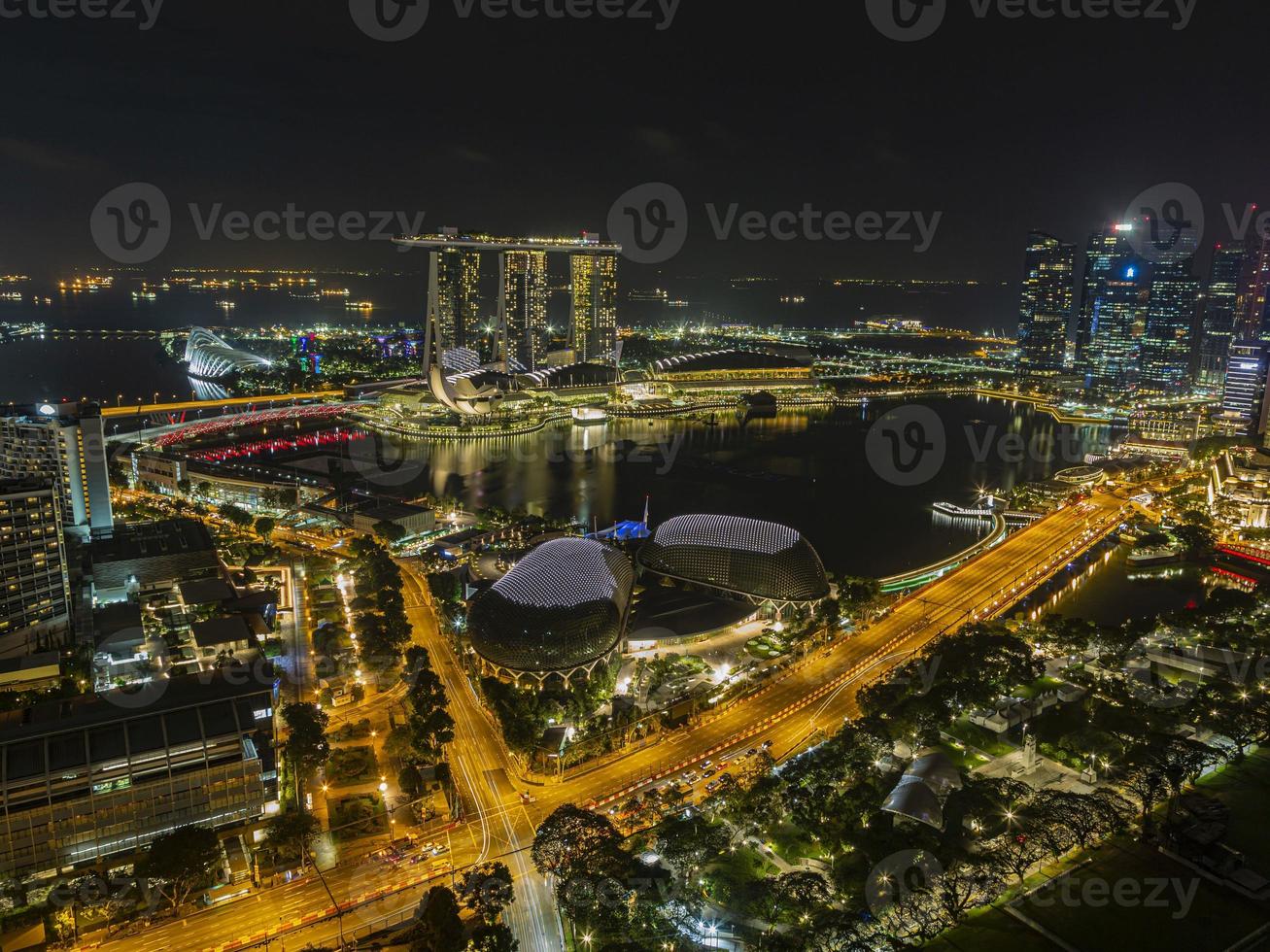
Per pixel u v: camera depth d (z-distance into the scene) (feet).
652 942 594.65
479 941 592.60
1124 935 602.44
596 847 651.66
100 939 630.33
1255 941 593.83
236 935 632.38
